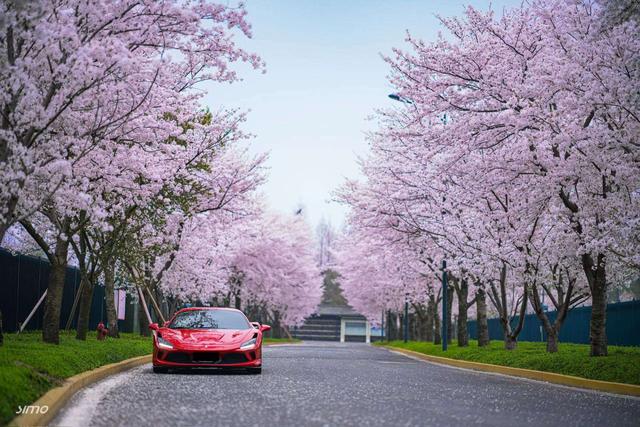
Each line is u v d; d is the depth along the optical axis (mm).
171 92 15766
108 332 25047
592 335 17578
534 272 20578
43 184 12008
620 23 14367
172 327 15703
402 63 19203
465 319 29688
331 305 106375
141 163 15953
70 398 9727
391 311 60344
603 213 16969
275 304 60594
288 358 24219
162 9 12422
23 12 9414
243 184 23875
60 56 10906
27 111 10984
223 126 20281
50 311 16422
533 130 17656
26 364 10188
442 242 24703
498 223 20891
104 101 12633
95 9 11508
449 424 7848
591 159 16047
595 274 17625
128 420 7664
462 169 19609
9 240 25141
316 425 7410
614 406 10828
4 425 6234
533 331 37500
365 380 14086
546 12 17312
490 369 20281
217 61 14406
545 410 9836
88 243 19469
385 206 26219
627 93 14188
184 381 12812
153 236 23500
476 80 18625
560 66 16391
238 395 10367
